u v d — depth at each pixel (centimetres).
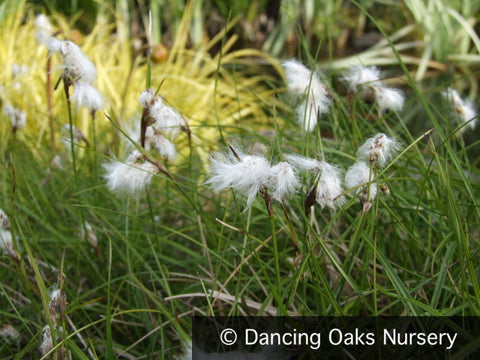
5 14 121
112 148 69
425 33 141
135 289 50
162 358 43
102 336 47
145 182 43
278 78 125
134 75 104
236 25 160
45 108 89
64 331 39
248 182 37
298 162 39
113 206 63
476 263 48
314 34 156
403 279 47
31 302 46
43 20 74
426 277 47
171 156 47
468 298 40
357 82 51
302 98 50
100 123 77
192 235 59
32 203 60
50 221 61
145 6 162
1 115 81
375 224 48
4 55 107
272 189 38
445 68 134
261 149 72
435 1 136
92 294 52
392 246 52
